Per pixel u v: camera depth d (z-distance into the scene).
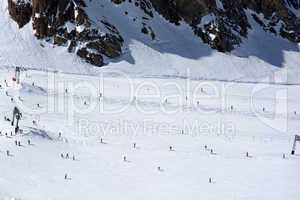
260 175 52.75
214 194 45.94
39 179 45.28
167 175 50.44
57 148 55.03
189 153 58.88
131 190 45.25
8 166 47.22
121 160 53.84
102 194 43.47
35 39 110.94
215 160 57.09
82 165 50.81
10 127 58.06
